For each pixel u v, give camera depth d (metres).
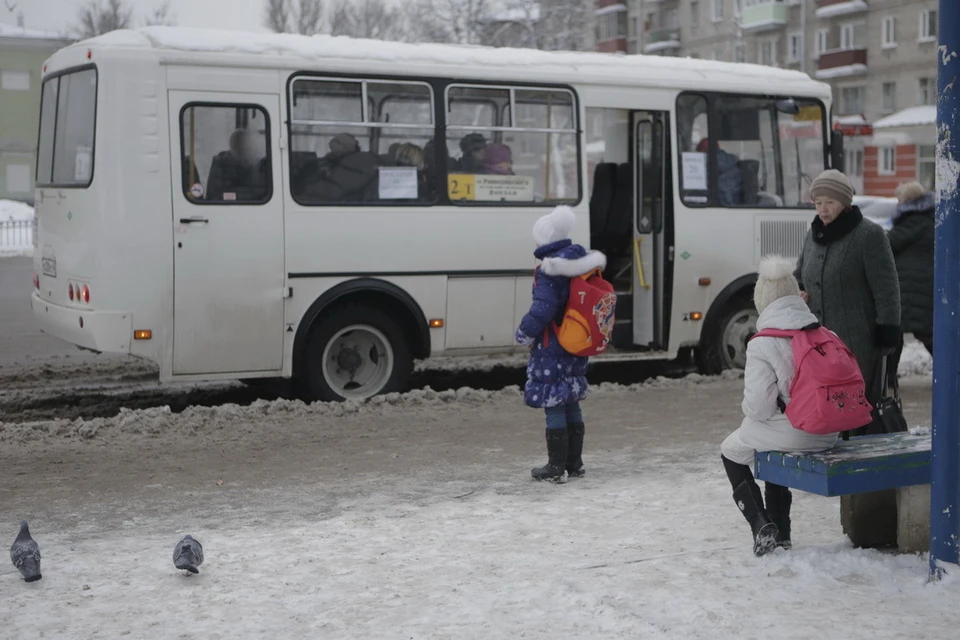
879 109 54.41
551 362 7.43
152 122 9.90
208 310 10.13
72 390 11.88
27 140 65.00
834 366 5.23
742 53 61.66
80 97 10.27
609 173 12.41
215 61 10.12
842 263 6.62
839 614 4.75
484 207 11.27
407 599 5.06
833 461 5.13
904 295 9.98
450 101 11.11
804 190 13.07
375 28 62.00
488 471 7.96
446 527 6.34
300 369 10.61
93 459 8.35
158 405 11.18
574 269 7.19
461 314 11.22
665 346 12.24
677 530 6.16
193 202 10.05
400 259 10.88
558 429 7.48
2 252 38.25
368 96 10.73
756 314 12.83
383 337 10.97
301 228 10.45
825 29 56.94
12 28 64.62
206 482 7.69
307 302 10.52
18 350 14.86
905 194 9.98
